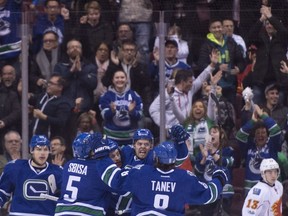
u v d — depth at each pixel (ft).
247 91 89.30
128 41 92.79
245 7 93.61
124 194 71.41
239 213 86.63
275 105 91.45
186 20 93.45
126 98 90.02
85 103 91.66
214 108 87.86
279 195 76.89
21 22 91.76
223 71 92.94
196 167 84.84
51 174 75.36
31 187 75.05
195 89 91.45
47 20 93.66
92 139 69.72
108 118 89.71
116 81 89.81
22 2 95.96
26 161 75.92
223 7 94.27
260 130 87.20
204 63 93.61
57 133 90.17
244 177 88.43
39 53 92.89
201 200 66.85
